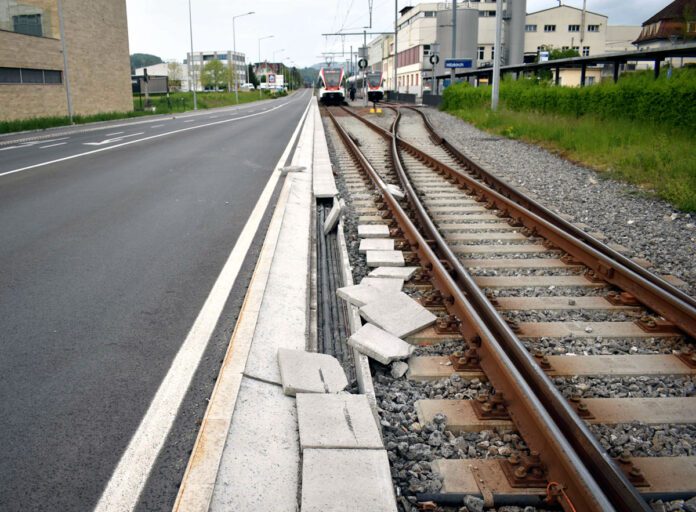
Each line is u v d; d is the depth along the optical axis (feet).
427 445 11.53
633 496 9.03
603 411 12.66
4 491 9.63
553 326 16.90
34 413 11.87
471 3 266.36
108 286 19.11
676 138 48.62
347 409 11.85
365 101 194.18
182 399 12.46
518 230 27.71
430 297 18.43
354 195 36.27
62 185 38.17
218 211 30.19
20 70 116.37
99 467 10.27
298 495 9.64
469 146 63.46
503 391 12.83
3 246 23.62
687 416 12.50
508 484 10.27
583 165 47.42
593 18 269.64
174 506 9.03
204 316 16.71
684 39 152.97
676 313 16.79
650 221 30.07
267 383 13.15
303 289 19.70
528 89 88.22
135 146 64.59
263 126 99.76
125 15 164.14
